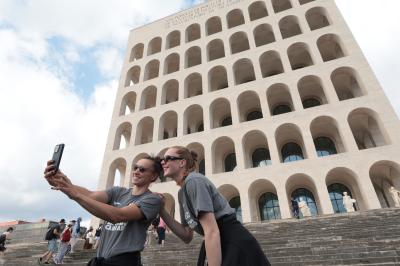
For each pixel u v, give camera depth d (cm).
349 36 2889
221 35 3562
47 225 2270
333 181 2600
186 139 2916
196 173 241
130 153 3047
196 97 3175
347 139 2342
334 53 3281
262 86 2938
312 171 2309
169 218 276
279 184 2344
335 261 790
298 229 1340
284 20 3391
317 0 3297
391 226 1058
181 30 3934
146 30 4250
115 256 234
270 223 1566
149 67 3906
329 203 2133
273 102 3266
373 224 1178
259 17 3869
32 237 2250
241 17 3859
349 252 830
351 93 3073
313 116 2558
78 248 1647
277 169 2422
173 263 1005
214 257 192
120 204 267
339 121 2450
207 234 201
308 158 2386
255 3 3656
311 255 841
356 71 2662
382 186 2581
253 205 2633
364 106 2438
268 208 2702
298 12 3297
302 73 2850
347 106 2492
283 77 2906
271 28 3434
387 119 2305
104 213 211
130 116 3362
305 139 2470
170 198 2805
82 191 253
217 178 2562
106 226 264
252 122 2756
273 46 3172
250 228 1527
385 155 2170
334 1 3200
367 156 2212
